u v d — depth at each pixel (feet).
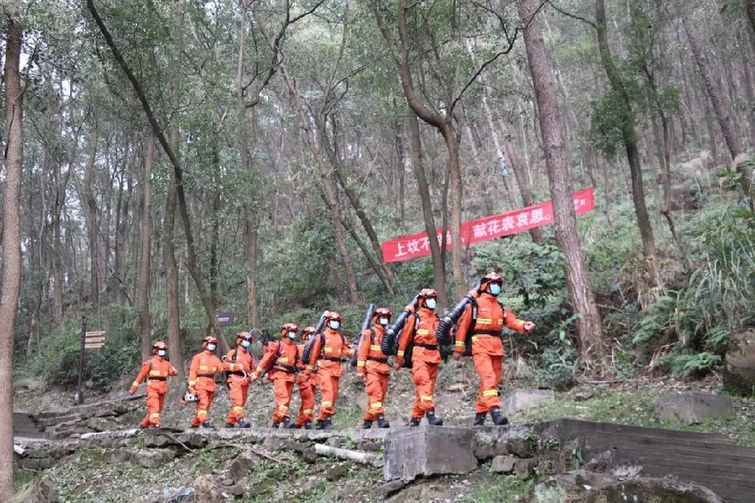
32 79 41.73
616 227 65.57
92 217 88.48
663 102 49.37
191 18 62.23
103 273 98.84
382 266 63.00
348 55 67.62
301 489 28.14
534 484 20.93
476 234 57.72
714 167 79.46
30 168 96.63
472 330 25.88
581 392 35.81
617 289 46.03
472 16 47.55
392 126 65.67
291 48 70.54
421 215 82.38
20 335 99.14
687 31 56.85
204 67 60.75
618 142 49.26
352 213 69.72
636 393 33.73
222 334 57.82
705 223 41.37
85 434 48.39
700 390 32.17
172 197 59.36
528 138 101.40
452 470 23.16
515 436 22.76
